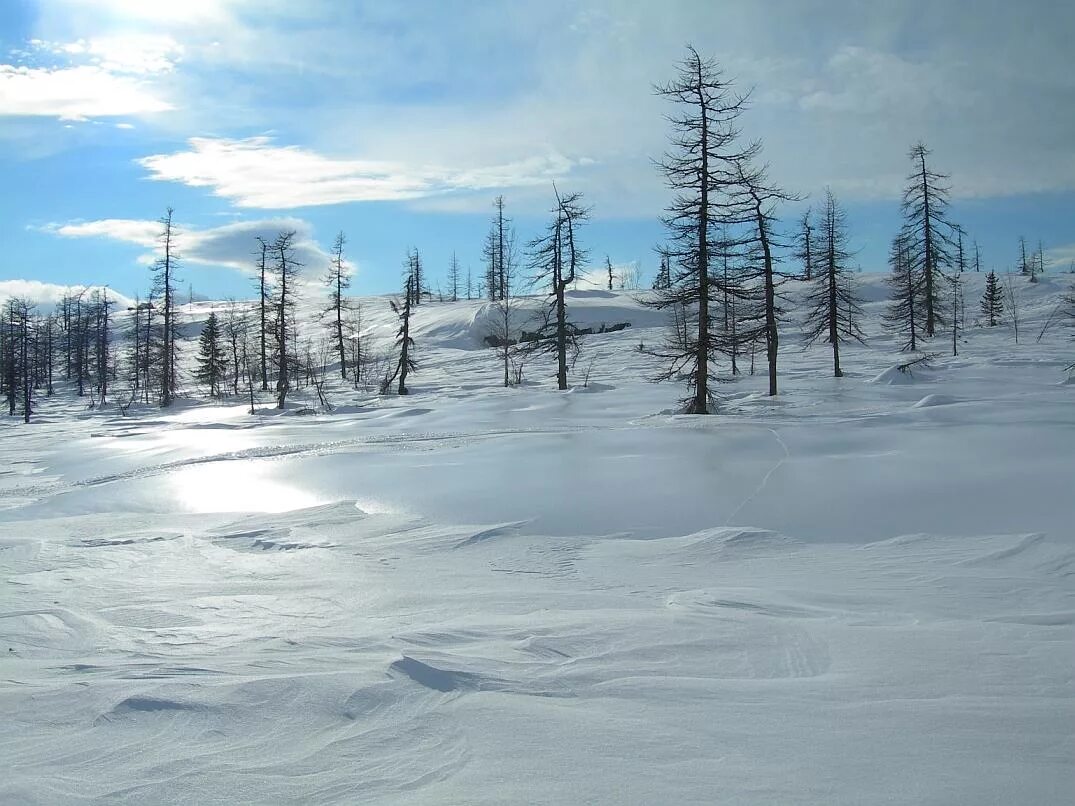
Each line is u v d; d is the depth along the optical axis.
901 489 10.59
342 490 13.74
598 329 71.81
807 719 3.66
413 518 11.16
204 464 18.83
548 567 8.27
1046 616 5.49
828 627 5.25
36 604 7.09
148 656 5.32
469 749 3.41
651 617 5.62
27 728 3.86
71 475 20.27
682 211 24.11
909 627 5.26
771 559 8.14
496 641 5.13
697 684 4.17
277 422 34.25
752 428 17.39
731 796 2.95
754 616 5.64
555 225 40.28
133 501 14.46
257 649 5.27
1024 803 2.87
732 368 43.47
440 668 4.37
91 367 82.38
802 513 9.90
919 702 3.84
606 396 33.72
